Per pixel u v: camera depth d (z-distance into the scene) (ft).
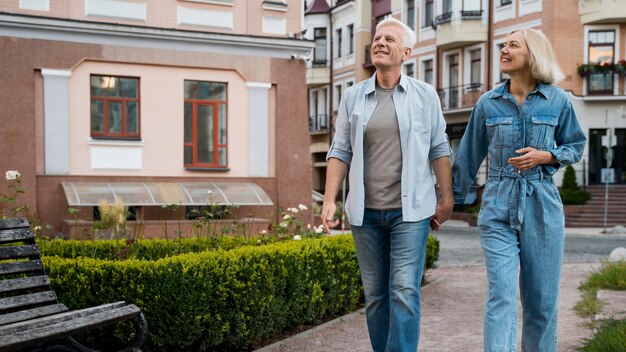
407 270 13.01
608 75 87.97
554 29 88.58
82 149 46.88
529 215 12.30
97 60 46.91
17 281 14.11
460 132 102.01
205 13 50.39
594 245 55.88
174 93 49.60
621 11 85.76
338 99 136.56
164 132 49.34
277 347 18.57
